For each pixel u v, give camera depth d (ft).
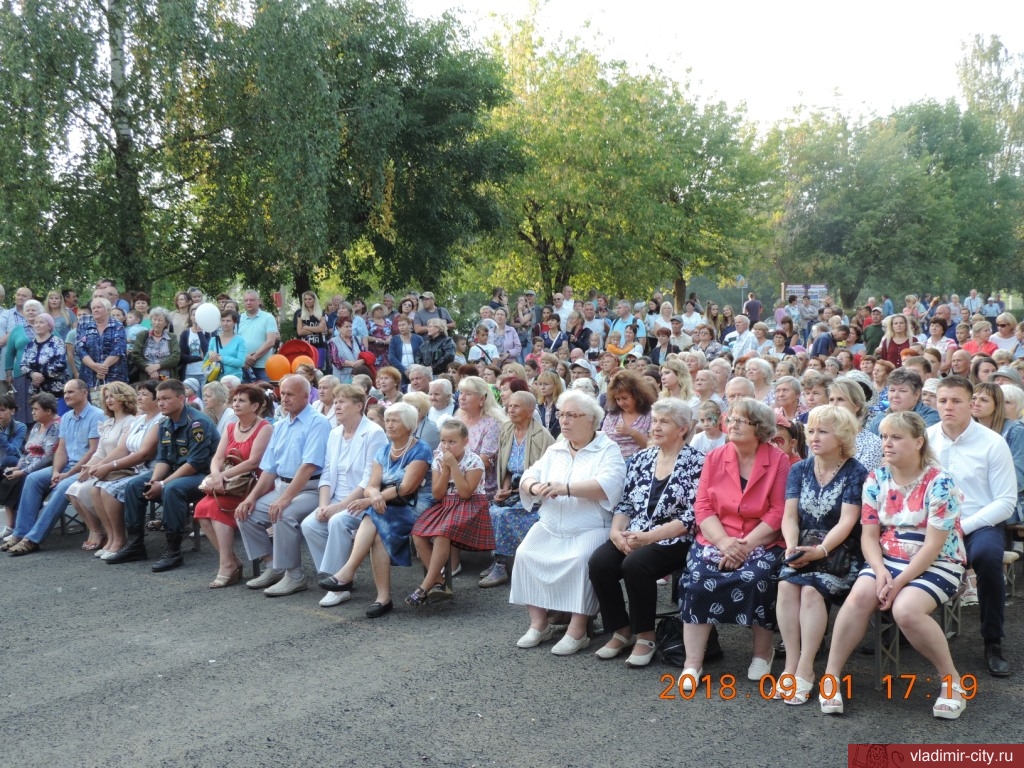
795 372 32.81
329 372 45.44
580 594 17.13
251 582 22.26
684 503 17.07
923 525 14.66
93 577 23.53
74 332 38.45
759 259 152.87
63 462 27.58
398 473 20.70
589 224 94.43
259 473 23.12
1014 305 218.79
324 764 12.95
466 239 78.07
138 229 59.98
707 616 15.55
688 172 106.73
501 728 14.01
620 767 12.64
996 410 19.60
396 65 72.02
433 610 20.29
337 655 17.43
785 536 15.79
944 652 14.05
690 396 26.48
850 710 14.35
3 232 52.54
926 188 153.69
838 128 160.25
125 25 54.65
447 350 44.16
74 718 14.75
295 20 57.82
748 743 13.29
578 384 28.84
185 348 38.09
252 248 67.00
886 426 14.87
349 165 68.95
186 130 59.88
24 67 51.26
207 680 16.26
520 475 22.70
